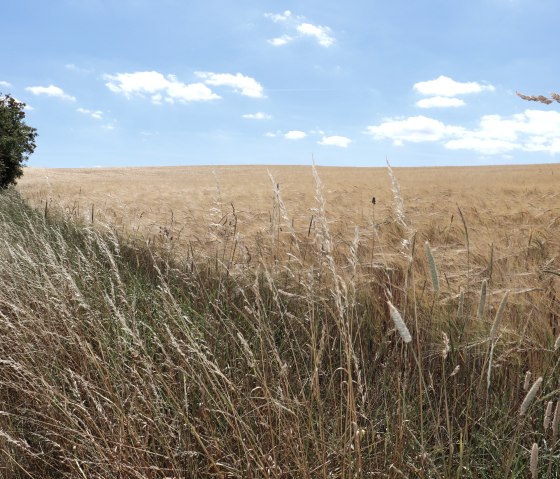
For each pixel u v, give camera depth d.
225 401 2.49
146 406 2.66
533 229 6.05
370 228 6.11
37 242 5.12
